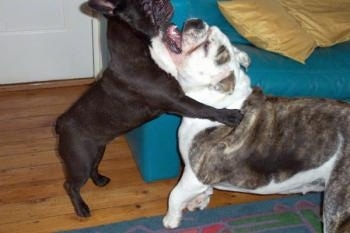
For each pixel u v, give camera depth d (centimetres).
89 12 240
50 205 173
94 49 247
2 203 173
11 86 244
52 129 213
